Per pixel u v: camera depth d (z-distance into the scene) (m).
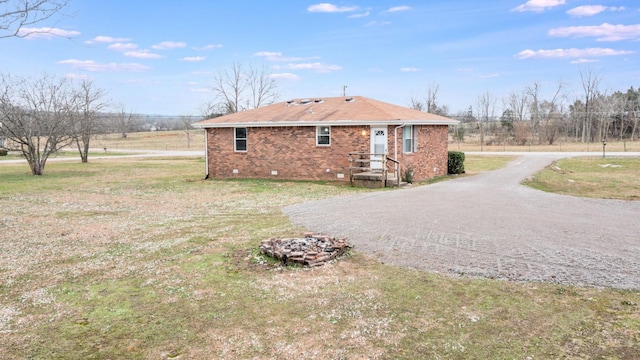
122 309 4.95
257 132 18.83
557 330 4.20
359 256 6.77
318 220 9.55
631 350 3.81
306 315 4.70
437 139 20.11
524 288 5.26
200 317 4.70
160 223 9.80
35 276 6.16
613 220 9.03
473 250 6.89
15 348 4.10
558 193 13.78
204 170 24.94
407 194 13.23
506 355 3.78
